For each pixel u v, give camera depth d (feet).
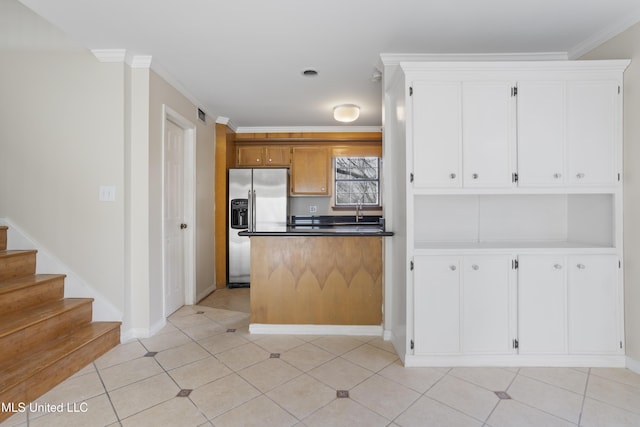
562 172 7.23
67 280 8.47
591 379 6.67
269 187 15.17
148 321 8.94
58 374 6.46
